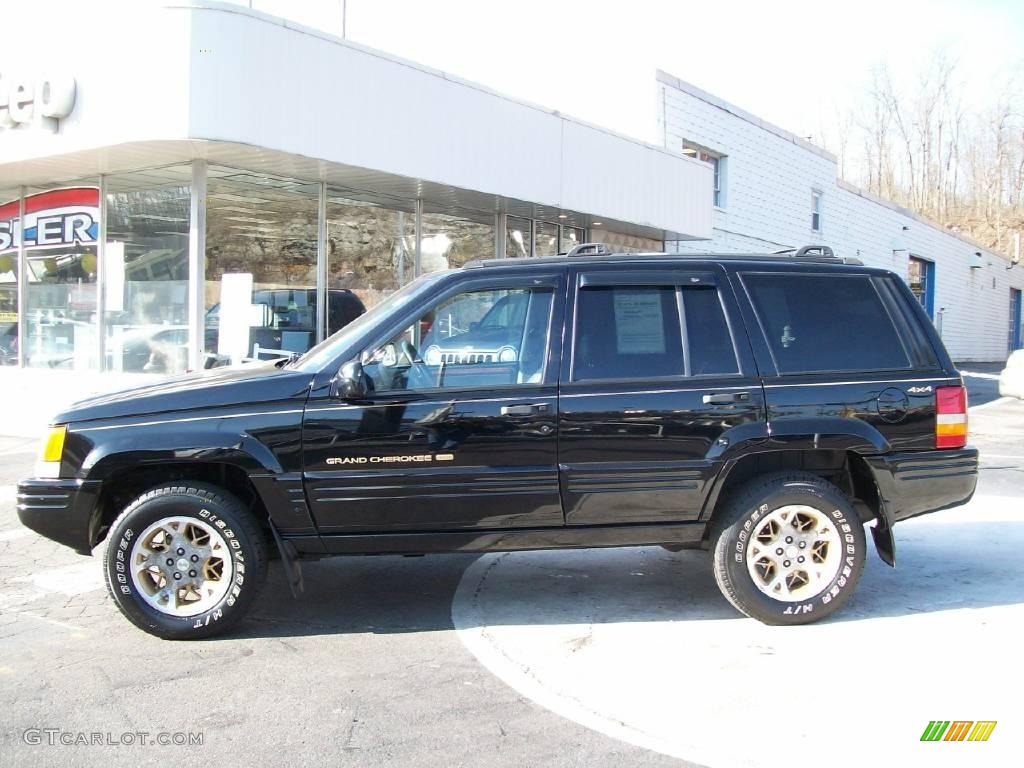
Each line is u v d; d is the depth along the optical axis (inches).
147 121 396.2
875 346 204.2
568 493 192.9
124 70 401.1
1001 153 2667.3
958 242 1615.4
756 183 944.9
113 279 486.3
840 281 208.1
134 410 191.2
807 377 199.2
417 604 219.1
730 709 157.9
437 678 173.6
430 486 190.5
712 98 856.9
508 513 193.2
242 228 465.7
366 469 189.6
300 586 193.3
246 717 156.7
